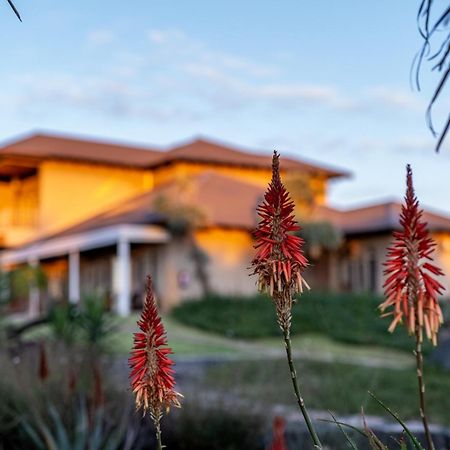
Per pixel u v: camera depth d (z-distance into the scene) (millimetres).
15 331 13797
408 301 1929
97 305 13516
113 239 30875
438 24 2738
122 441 8047
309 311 25766
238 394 10633
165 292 31297
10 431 7797
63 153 41000
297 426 8742
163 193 32562
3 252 42156
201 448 8484
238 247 32500
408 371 15258
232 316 27062
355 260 34344
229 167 40375
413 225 1950
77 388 8609
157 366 2199
